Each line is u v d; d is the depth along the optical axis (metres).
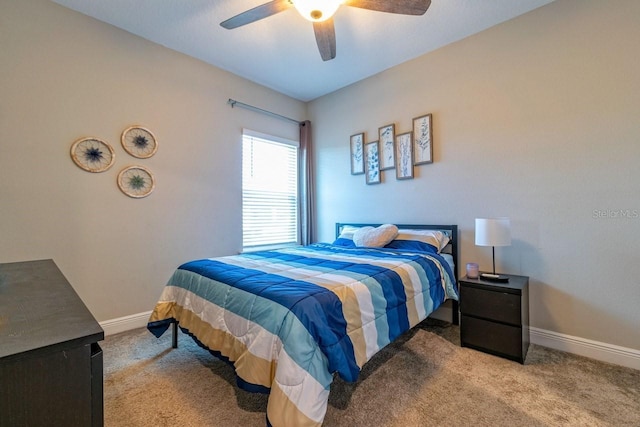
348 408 1.50
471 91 2.64
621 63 1.95
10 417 0.52
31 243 2.11
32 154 2.12
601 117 2.02
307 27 2.52
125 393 1.63
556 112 2.20
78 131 2.31
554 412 1.46
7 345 0.55
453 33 2.61
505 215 2.45
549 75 2.23
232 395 1.61
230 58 3.02
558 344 2.18
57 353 0.57
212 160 3.14
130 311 2.57
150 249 2.69
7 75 2.03
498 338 2.05
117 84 2.51
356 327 1.44
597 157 2.04
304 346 1.18
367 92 3.45
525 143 2.34
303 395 1.13
